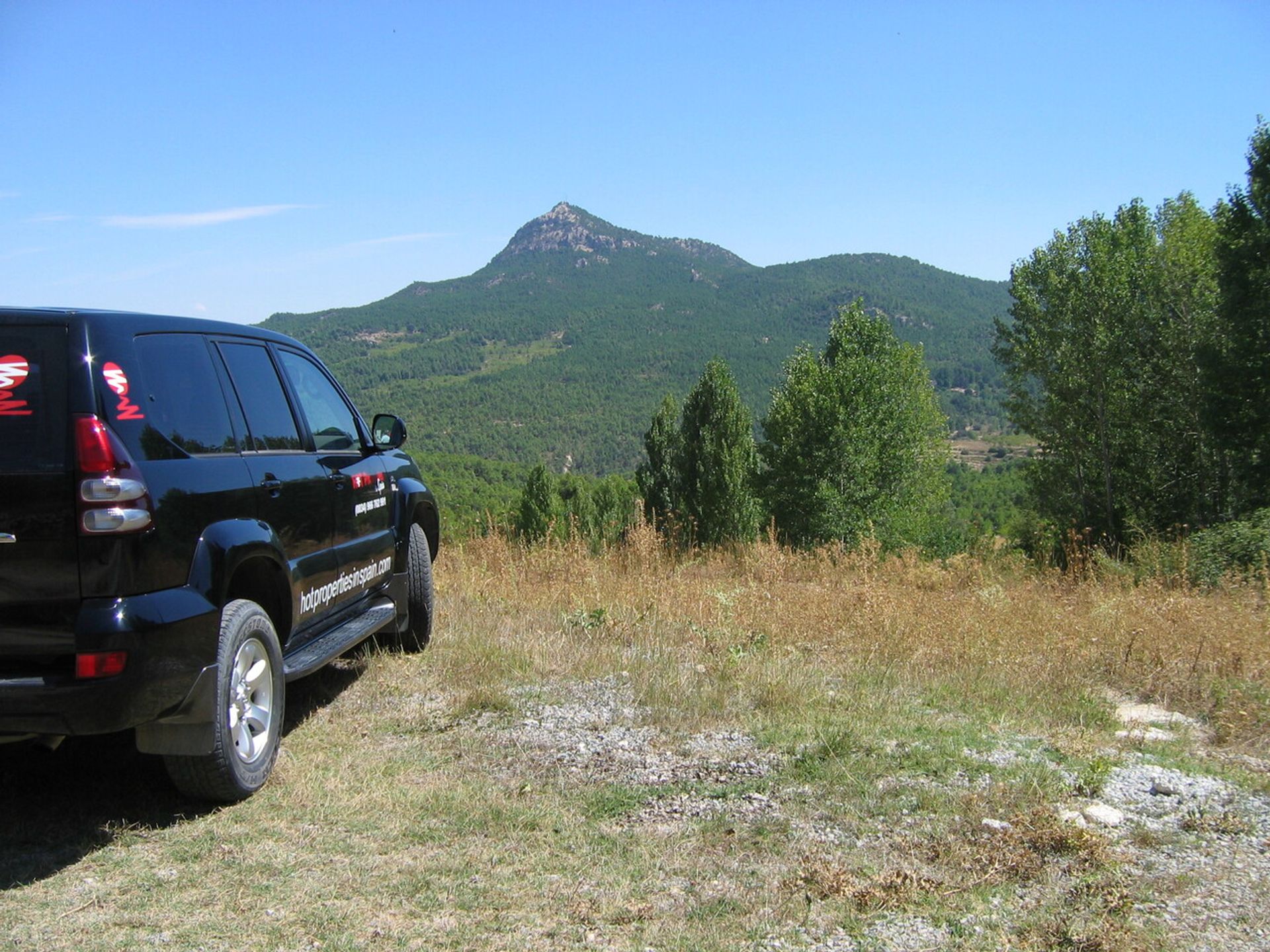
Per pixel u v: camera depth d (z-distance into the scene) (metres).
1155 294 33.84
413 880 3.23
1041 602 8.70
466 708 5.19
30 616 3.28
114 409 3.45
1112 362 33.94
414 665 6.18
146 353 3.79
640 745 4.65
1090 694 5.55
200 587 3.63
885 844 3.52
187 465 3.74
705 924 2.94
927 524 41.16
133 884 3.18
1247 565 12.25
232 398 4.36
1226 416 27.69
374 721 5.04
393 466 6.34
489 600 8.40
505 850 3.48
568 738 4.75
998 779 4.16
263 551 4.10
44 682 3.23
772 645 6.67
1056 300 36.03
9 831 3.61
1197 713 5.42
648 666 6.03
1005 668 6.04
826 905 3.04
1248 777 4.24
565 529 11.48
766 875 3.28
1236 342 27.34
